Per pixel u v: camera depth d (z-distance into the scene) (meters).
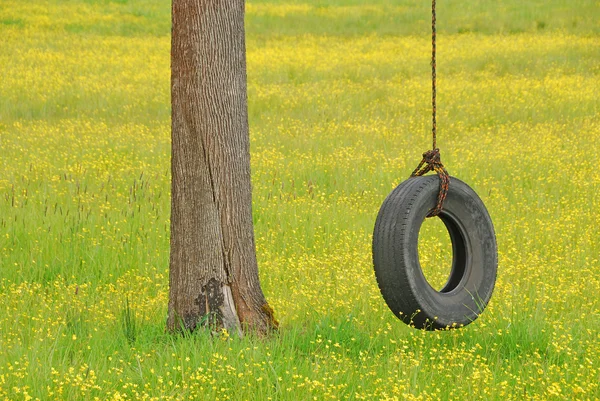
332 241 15.55
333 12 69.75
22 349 9.59
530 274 13.51
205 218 11.03
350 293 12.45
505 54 45.06
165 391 8.70
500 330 10.83
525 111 30.58
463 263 10.41
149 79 39.84
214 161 11.02
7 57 46.22
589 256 14.66
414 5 73.81
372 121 29.06
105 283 13.39
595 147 24.08
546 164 21.89
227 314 10.99
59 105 33.62
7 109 32.44
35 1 70.94
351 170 21.45
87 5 70.44
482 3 72.38
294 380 9.10
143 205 17.83
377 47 51.62
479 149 23.97
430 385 9.17
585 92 33.78
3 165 22.05
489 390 9.12
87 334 10.86
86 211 17.34
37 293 12.71
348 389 9.06
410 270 9.60
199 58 11.02
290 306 11.82
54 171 21.50
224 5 11.09
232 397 8.83
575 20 60.56
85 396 8.44
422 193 9.71
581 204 18.33
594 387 9.22
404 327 11.27
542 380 9.38
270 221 16.91
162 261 14.30
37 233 15.54
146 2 73.62
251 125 28.64
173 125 11.23
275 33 59.31
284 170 21.42
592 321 11.61
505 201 18.66
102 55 48.22
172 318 11.16
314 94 34.72
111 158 22.88
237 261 11.08
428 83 37.47
